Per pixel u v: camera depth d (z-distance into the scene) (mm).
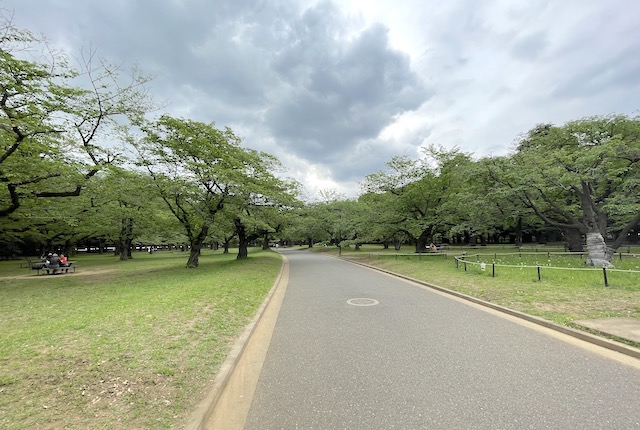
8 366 4055
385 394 3678
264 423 3186
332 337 5848
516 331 5941
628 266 12898
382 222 24531
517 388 3734
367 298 9492
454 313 7406
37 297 10477
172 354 4652
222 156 18906
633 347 4781
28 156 12992
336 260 26500
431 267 15773
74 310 8266
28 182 13414
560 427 2969
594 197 17375
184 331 5688
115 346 4793
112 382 3754
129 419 3115
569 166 14820
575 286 8938
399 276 14648
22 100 12336
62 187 17812
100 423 3021
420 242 24672
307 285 12625
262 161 23766
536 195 17562
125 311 7027
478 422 3068
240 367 4617
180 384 3863
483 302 8219
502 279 10773
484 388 3754
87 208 21406
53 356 4371
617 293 7918
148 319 6289
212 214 19453
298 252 45844
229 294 9078
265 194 20922
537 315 6695
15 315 7816
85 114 14344
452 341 5434
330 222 40031
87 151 14797
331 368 4469
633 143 17016
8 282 14633
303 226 36656
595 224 14414
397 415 3234
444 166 23172
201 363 4492
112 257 38375
